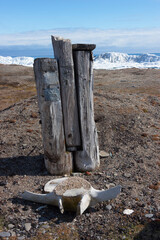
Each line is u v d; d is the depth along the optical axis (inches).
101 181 158.4
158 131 241.6
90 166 169.5
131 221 120.6
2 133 234.8
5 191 148.6
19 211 129.7
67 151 165.8
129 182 156.8
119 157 193.2
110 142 220.1
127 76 943.0
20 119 271.4
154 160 187.2
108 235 112.7
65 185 133.1
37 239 111.3
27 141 219.3
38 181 158.9
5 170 174.1
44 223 121.6
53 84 149.1
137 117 267.9
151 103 326.3
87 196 125.6
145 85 711.7
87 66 151.4
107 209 130.1
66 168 165.3
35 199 136.1
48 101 150.0
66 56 146.7
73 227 118.7
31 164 181.8
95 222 121.5
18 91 778.8
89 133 163.2
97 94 341.7
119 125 247.9
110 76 970.7
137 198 138.1
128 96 341.7
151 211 126.8
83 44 146.8
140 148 206.8
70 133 161.0
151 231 113.6
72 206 127.2
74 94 154.3
